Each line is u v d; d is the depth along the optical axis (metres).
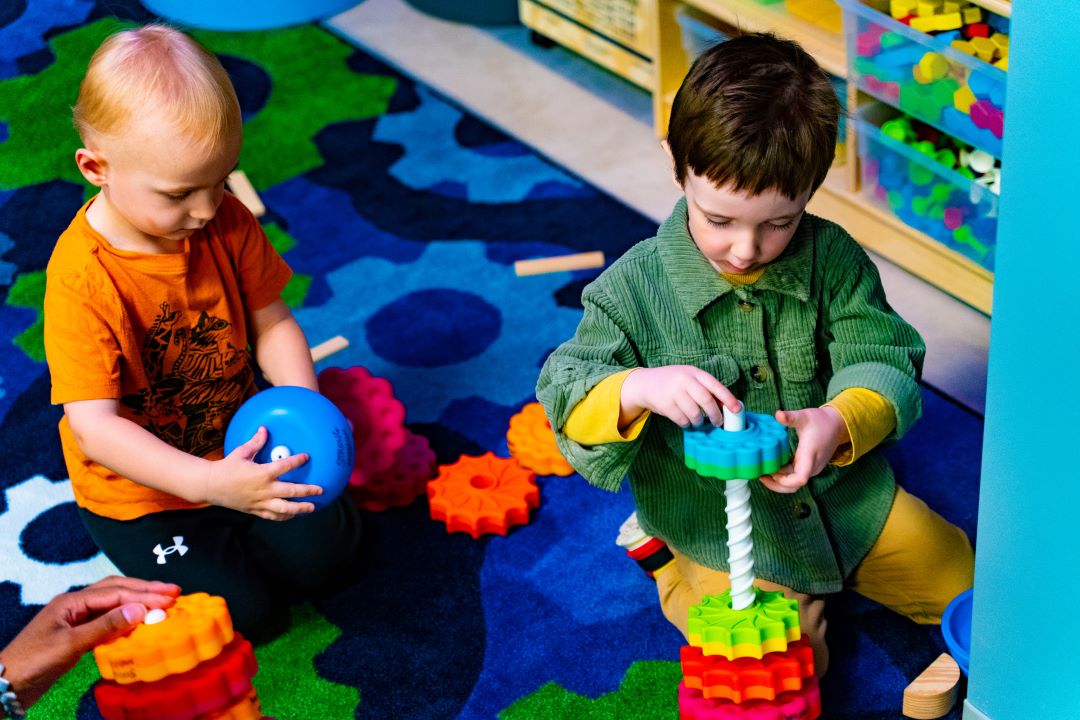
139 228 1.19
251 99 2.32
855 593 1.38
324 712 1.29
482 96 2.31
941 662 1.24
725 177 1.01
